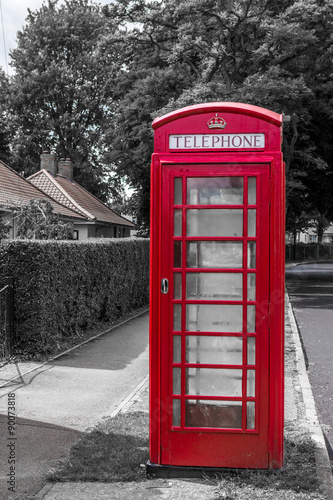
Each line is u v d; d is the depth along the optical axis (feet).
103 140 103.81
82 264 37.73
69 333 36.06
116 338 37.55
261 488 14.06
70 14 150.00
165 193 15.07
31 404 22.12
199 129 14.97
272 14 78.69
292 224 125.49
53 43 148.66
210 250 15.03
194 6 70.13
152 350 15.24
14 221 62.13
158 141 15.10
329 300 67.67
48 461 16.34
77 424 19.77
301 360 31.86
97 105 149.18
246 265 14.85
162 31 80.69
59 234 52.90
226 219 14.92
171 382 15.15
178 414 15.14
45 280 31.04
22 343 30.48
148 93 80.94
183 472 15.01
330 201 107.24
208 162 14.88
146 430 18.62
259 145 14.80
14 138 147.13
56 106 149.89
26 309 30.35
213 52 70.44
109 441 17.51
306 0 70.59
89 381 25.84
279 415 14.85
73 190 123.34
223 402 15.08
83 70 148.05
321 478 14.92
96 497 13.83
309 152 84.17
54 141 153.89
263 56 72.64
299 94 69.05
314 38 70.23
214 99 65.87
